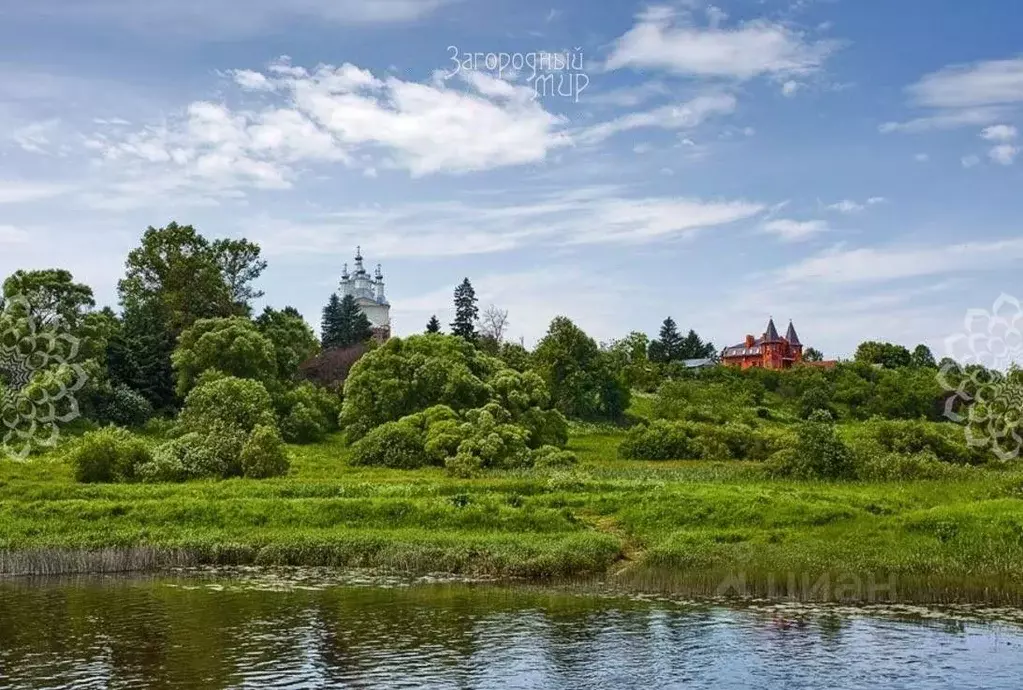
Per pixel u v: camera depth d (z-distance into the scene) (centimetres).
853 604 3288
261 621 3119
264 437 6031
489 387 7862
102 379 8156
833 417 10506
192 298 10194
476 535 4356
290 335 10306
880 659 2620
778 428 8631
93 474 5656
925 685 2405
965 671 2511
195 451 5988
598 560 3947
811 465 5634
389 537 4341
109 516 4738
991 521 3925
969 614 3114
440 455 6644
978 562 3559
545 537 4256
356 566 4181
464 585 3725
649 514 4512
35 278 8038
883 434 6606
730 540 4059
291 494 5169
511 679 2466
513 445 6700
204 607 3344
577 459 6606
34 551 4091
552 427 7806
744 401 10631
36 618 3188
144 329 9281
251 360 8400
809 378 11562
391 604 3366
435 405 7512
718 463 6769
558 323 10225
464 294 12344
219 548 4319
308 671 2547
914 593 3359
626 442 7444
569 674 2505
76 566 4109
